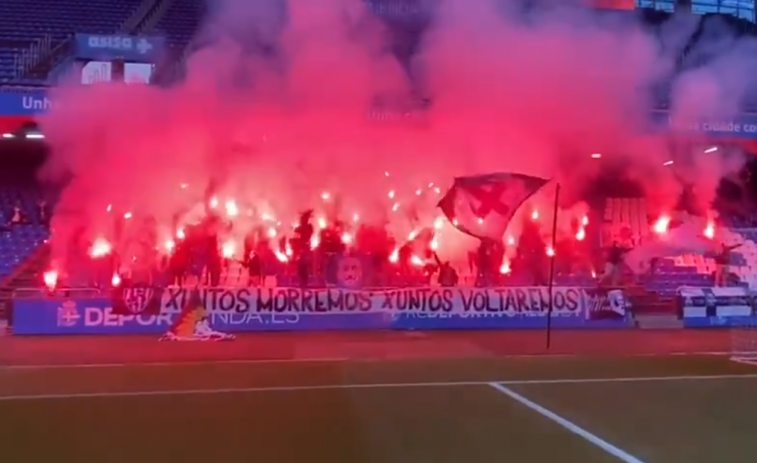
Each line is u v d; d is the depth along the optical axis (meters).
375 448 6.67
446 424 7.59
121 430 7.28
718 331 15.91
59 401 8.61
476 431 7.31
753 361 11.84
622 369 11.05
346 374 10.49
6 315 15.35
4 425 7.48
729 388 9.59
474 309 16.12
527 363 11.61
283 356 12.15
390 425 7.52
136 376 10.27
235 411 8.11
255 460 6.30
